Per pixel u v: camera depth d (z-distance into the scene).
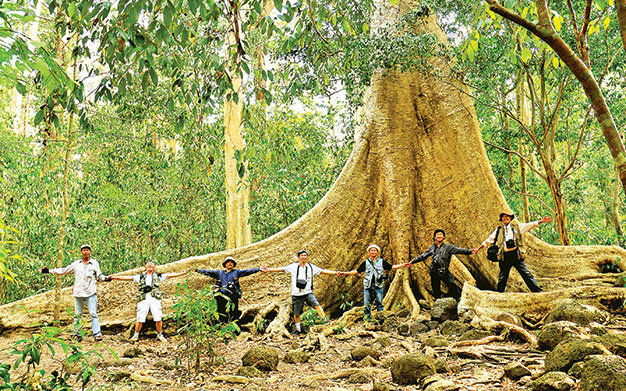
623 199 21.83
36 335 3.05
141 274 7.82
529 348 4.97
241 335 7.48
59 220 13.41
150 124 13.55
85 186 14.14
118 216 14.95
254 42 9.16
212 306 5.16
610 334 3.97
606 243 16.34
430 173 9.82
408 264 8.35
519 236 7.52
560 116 16.59
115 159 14.62
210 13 4.21
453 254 8.20
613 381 2.97
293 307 7.75
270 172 14.05
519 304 6.64
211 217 16.20
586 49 3.08
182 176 14.14
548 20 2.77
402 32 10.23
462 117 9.94
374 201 9.91
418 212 9.71
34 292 12.95
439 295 8.21
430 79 10.35
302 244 9.52
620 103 14.05
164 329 8.06
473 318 6.66
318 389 4.40
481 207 9.27
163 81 11.59
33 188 12.24
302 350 5.99
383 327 7.20
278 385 4.57
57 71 2.60
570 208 18.73
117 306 8.77
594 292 6.46
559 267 8.50
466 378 4.11
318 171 16.70
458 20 10.54
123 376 5.00
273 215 15.56
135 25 3.88
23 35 2.43
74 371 5.23
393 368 4.38
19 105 15.66
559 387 3.30
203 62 5.10
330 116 16.12
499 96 13.16
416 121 10.25
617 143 2.50
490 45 10.88
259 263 9.34
